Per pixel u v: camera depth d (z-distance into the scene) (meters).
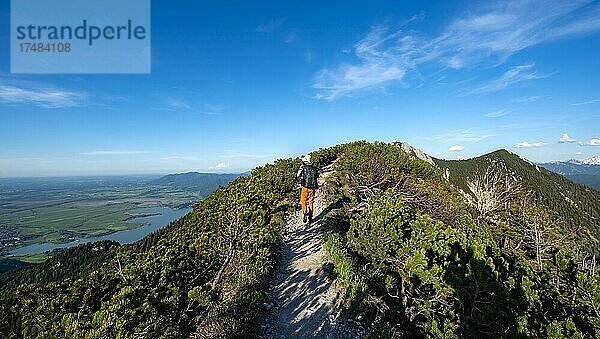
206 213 14.45
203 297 8.53
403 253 11.41
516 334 7.73
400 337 8.98
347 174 23.38
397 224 12.52
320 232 15.29
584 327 7.79
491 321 8.30
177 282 9.23
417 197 20.73
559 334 7.30
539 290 8.90
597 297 8.05
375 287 10.84
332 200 20.36
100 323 6.30
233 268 10.74
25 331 6.92
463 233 11.80
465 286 9.05
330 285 10.80
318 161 32.44
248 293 9.43
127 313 6.79
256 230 11.17
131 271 8.92
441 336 8.61
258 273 10.53
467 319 8.52
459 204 22.34
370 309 9.62
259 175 19.23
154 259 9.65
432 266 10.12
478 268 8.98
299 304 9.89
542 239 21.16
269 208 14.81
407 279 10.48
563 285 9.34
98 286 8.52
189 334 8.21
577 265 9.97
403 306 10.51
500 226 22.30
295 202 20.31
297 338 8.57
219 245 10.85
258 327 8.75
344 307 9.69
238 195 12.73
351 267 11.01
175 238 12.35
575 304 8.52
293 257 12.92
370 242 12.40
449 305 9.17
